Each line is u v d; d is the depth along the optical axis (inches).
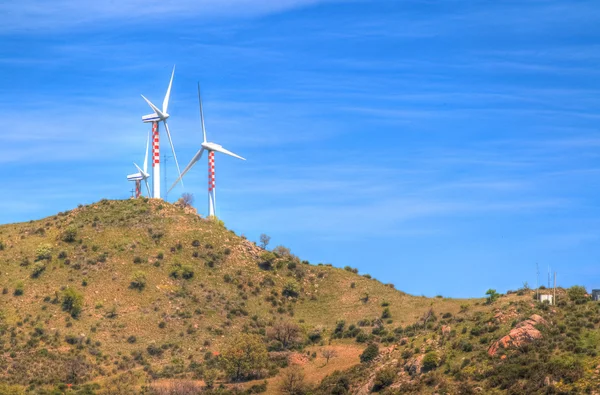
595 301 5994.1
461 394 5068.9
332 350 7253.9
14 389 6259.8
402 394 5364.2
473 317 6392.7
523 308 5994.1
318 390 6131.9
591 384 4694.9
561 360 5059.1
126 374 6934.1
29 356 7096.5
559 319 5698.8
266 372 6894.7
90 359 7209.6
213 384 6761.8
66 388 6540.4
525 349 5369.1
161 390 6378.0
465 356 5585.6
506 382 5004.9
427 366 5634.8
